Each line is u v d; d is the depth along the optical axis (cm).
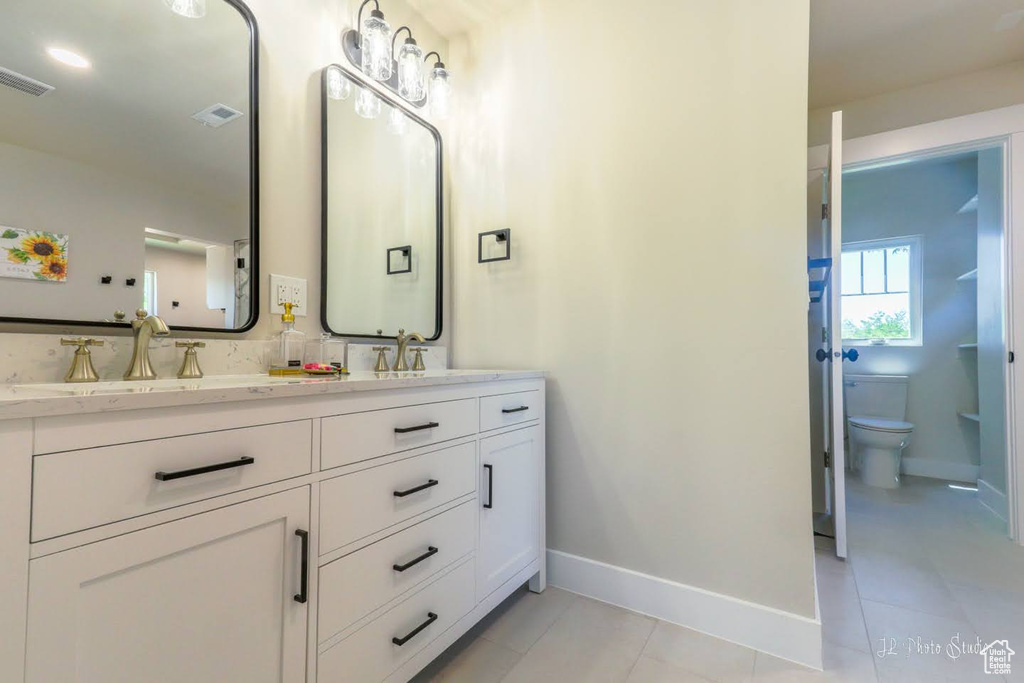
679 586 153
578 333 175
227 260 128
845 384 358
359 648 100
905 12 198
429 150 198
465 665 132
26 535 57
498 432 148
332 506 95
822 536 226
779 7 142
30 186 96
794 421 138
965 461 327
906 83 248
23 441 57
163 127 116
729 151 148
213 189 125
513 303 191
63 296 100
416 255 191
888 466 311
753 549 142
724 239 149
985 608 162
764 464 142
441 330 203
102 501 64
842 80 246
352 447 100
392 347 178
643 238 163
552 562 179
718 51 151
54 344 98
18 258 94
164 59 117
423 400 118
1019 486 218
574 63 179
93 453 63
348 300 163
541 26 187
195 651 74
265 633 84
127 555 66
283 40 143
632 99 166
